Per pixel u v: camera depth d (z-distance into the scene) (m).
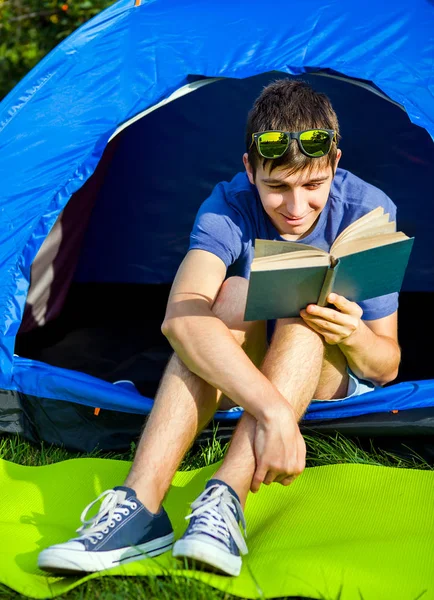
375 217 2.16
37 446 2.84
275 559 2.06
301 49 2.92
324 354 2.42
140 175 4.25
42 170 2.93
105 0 6.33
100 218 4.30
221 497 1.99
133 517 2.01
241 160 4.23
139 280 4.39
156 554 2.06
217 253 2.46
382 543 2.13
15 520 2.35
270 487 2.48
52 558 1.93
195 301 2.25
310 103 2.37
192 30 3.06
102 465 2.61
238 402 2.09
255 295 2.05
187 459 2.68
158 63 2.99
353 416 2.64
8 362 2.86
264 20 3.05
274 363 2.18
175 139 4.20
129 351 3.79
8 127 3.05
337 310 2.20
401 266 2.12
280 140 2.26
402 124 3.99
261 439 2.04
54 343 3.88
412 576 1.99
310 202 2.39
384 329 2.62
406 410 2.62
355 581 1.96
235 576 1.96
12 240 2.89
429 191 4.07
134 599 1.92
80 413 2.80
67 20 6.38
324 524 2.26
